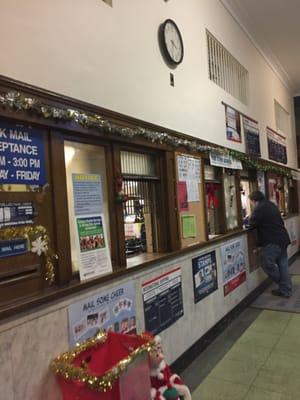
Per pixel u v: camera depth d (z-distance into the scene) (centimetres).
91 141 243
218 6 482
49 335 191
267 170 662
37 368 182
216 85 460
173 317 313
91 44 243
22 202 189
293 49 696
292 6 536
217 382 293
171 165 337
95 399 166
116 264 258
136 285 268
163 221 329
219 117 465
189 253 353
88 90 238
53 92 205
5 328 168
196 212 380
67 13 224
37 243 194
